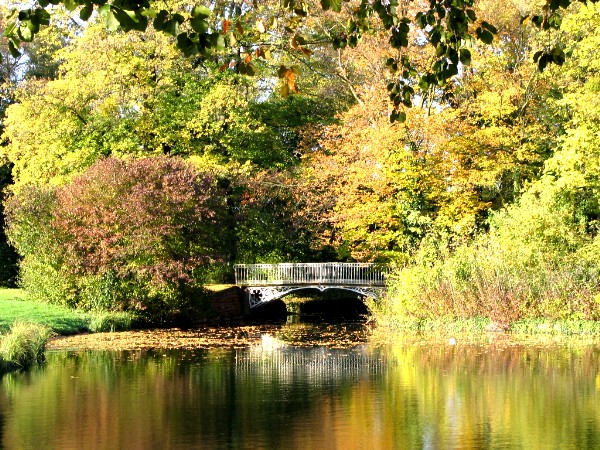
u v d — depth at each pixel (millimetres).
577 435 10906
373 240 32062
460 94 34125
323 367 17609
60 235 27797
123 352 20281
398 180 30438
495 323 24609
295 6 7152
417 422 11836
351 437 10836
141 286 27375
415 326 25938
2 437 10883
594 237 27750
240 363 18344
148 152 34031
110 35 33344
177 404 13266
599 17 26609
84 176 28109
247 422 11812
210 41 5668
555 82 32281
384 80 31516
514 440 10641
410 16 29656
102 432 11156
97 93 33062
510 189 34219
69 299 27609
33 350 18094
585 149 25719
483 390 14469
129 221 27016
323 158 33375
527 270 25156
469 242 29922
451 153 30688
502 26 32719
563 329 23766
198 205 28000
